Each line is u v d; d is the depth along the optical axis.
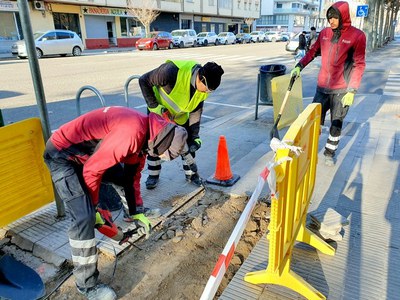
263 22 74.62
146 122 2.01
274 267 1.95
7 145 2.59
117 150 1.91
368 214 3.02
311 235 2.52
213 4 46.22
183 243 2.73
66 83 10.35
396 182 3.61
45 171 2.89
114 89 9.47
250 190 3.49
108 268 2.46
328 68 3.89
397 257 2.48
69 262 2.51
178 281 2.35
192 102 3.02
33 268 2.48
